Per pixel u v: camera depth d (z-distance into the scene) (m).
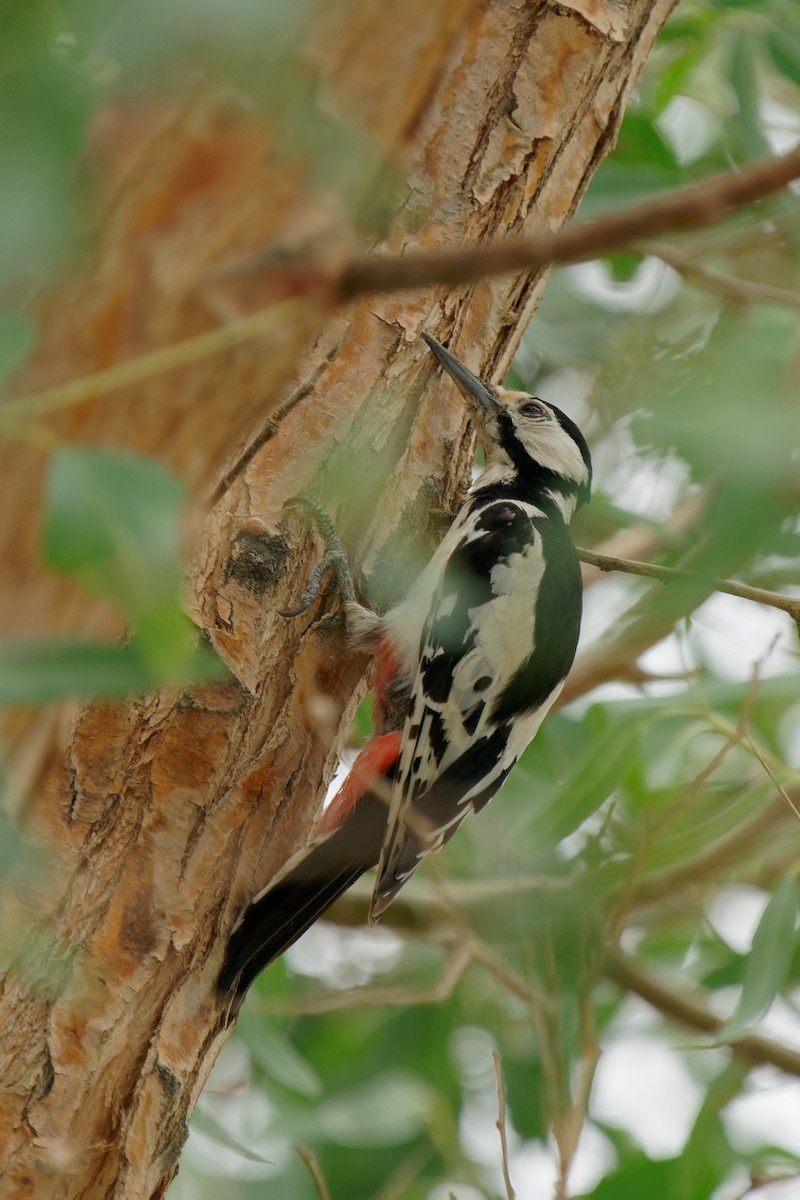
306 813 6.89
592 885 9.28
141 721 6.05
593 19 7.54
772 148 10.17
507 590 8.93
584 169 7.82
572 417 11.86
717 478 5.81
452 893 10.53
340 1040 12.09
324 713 7.03
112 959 5.99
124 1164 6.02
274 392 3.77
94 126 3.19
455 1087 11.25
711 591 8.08
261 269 3.46
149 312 3.44
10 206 2.88
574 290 11.78
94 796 5.95
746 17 10.27
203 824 6.32
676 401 4.48
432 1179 10.30
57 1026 5.82
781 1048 10.08
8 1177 5.72
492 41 7.42
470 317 7.82
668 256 8.70
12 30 2.92
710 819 10.39
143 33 2.80
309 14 3.27
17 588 3.46
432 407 7.73
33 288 3.31
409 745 8.45
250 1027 9.70
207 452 3.68
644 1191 9.58
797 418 4.38
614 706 9.73
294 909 7.05
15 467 3.38
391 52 3.58
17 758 3.83
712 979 10.63
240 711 6.37
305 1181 9.64
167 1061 6.21
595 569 11.78
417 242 7.14
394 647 8.36
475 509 9.38
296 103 3.35
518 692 8.99
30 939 5.72
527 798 11.16
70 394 3.34
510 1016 11.25
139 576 3.01
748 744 8.20
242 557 6.62
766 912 8.47
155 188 3.36
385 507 7.59
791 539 6.86
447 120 7.30
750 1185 9.07
